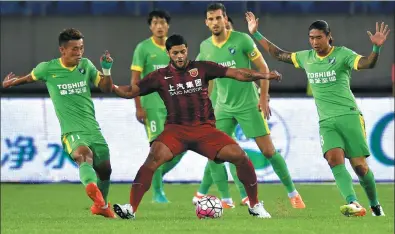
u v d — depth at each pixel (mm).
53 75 37156
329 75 37969
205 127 36500
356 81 61875
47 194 57031
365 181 38812
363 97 61406
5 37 61656
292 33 61531
